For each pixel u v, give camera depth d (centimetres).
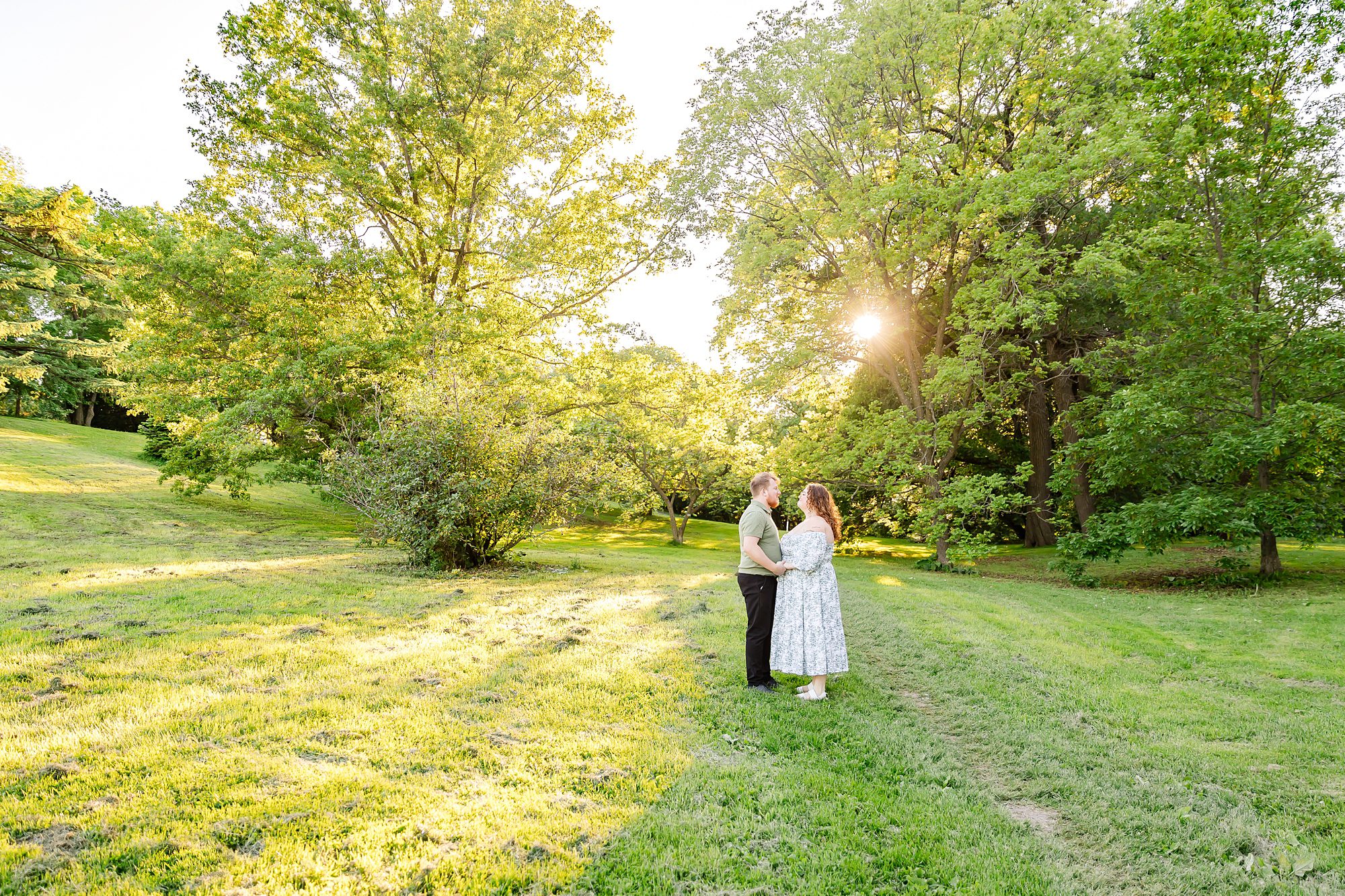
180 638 587
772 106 1836
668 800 348
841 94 1709
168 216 1895
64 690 450
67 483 1984
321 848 285
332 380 1695
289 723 413
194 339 1769
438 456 1131
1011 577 1739
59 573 894
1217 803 376
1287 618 962
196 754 365
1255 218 1288
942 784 395
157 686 463
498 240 2214
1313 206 1296
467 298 2078
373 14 2030
